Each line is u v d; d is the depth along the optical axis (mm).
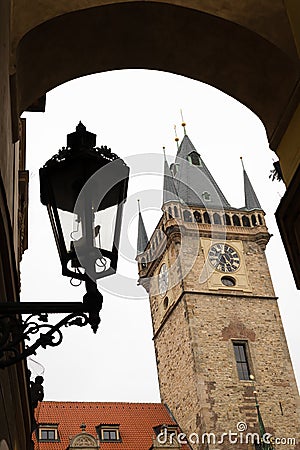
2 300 6547
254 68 7902
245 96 8172
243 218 63531
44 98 12148
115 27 7730
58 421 51344
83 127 5320
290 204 6699
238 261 60406
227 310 56844
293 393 53562
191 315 55656
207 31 7777
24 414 10586
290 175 7344
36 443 48406
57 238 5055
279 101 7820
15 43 7148
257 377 53750
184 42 7961
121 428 51875
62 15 7371
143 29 7820
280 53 7504
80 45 7816
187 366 54312
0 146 5898
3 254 6238
